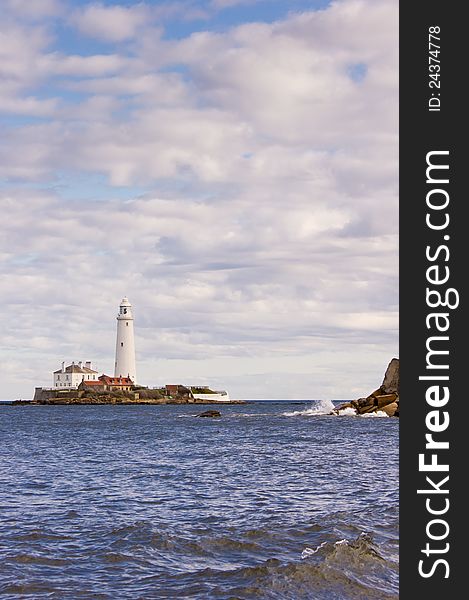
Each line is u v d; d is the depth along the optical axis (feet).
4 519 86.17
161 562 65.57
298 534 76.54
